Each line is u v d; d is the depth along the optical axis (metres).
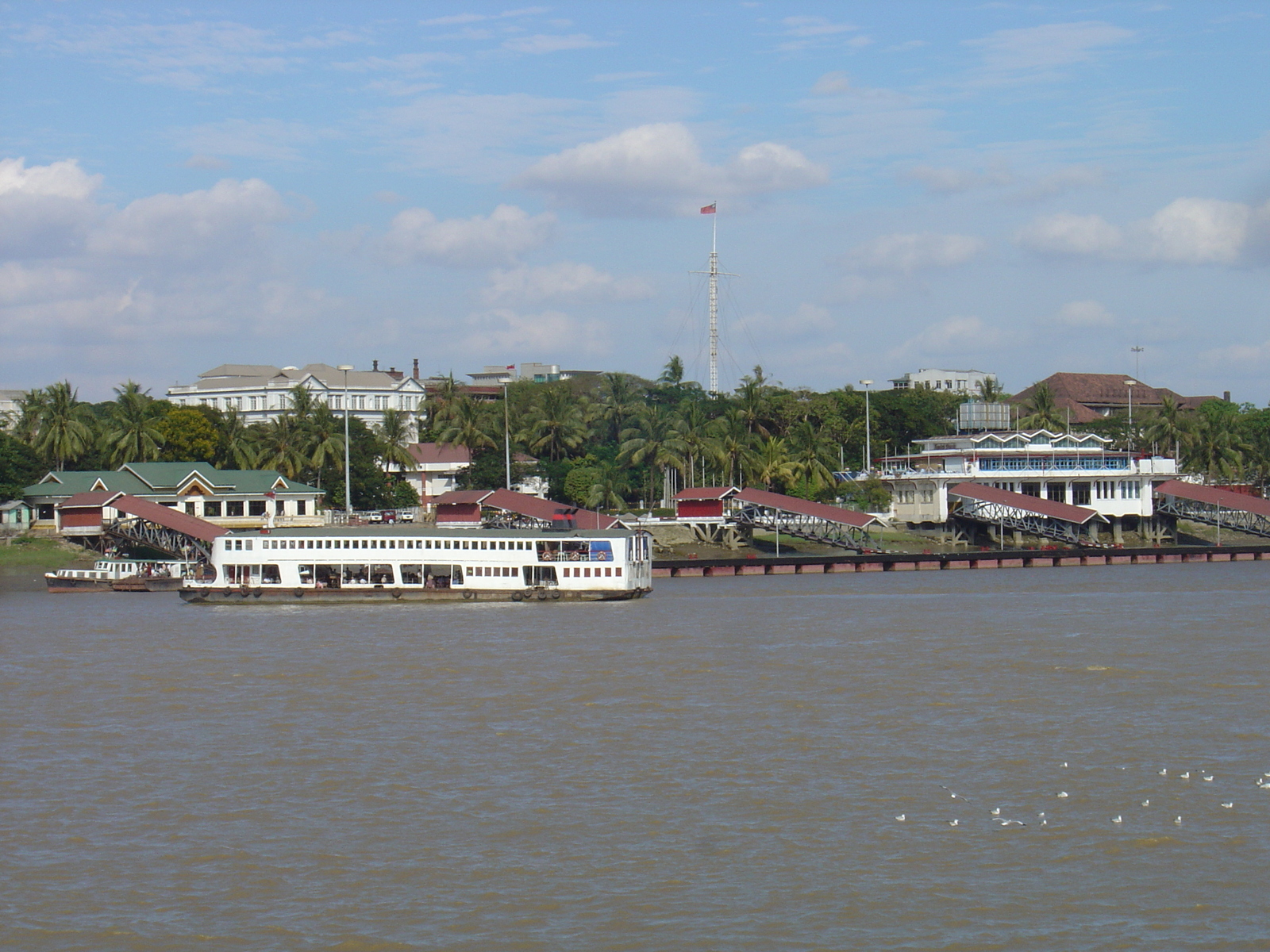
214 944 36.97
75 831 46.31
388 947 36.66
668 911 38.75
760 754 55.19
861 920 37.88
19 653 86.44
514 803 48.78
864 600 119.56
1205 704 64.25
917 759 54.09
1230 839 43.84
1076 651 82.12
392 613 109.69
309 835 45.69
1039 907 38.69
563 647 86.94
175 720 63.84
